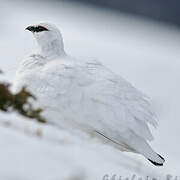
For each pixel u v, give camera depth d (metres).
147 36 121.19
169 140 29.50
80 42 85.75
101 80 12.77
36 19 109.75
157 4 144.38
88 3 152.62
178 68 71.44
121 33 118.44
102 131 12.34
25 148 7.56
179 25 141.75
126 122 12.19
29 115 9.84
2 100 9.74
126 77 58.06
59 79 12.71
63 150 8.12
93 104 12.43
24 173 6.90
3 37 72.62
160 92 50.72
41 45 14.39
